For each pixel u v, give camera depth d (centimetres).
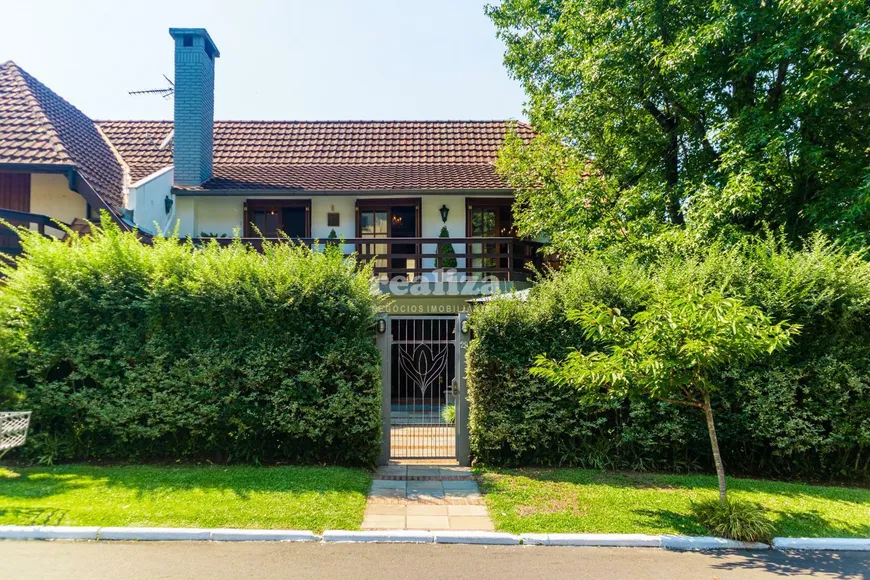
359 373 714
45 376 715
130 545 488
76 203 1190
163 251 728
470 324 747
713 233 927
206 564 452
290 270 729
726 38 931
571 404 720
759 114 967
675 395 595
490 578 437
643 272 763
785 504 594
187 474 652
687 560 479
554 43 1315
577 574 447
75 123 1411
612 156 1290
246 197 1443
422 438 889
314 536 509
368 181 1433
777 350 678
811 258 699
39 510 536
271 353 707
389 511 573
